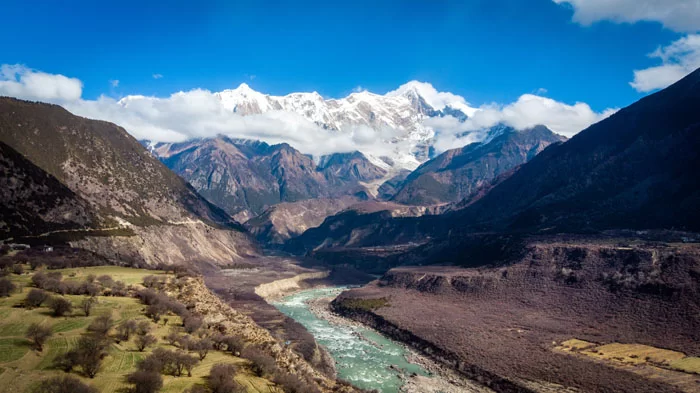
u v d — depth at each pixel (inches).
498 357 5502.0
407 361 5836.6
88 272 5201.8
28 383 2472.9
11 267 4729.3
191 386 2726.4
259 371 3137.3
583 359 5177.2
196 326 3668.8
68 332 3179.1
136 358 2977.4
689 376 4466.0
